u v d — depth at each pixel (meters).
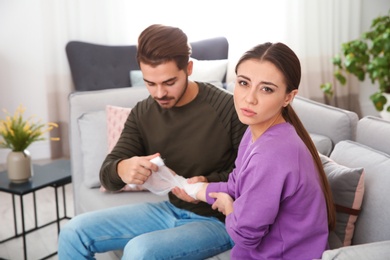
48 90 4.16
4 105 4.16
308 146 1.31
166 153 1.64
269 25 4.74
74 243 1.56
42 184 2.26
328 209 1.31
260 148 1.22
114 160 1.59
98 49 4.05
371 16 5.10
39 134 2.35
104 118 2.29
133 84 3.94
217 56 4.09
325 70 4.94
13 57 4.11
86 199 2.18
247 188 1.24
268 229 1.25
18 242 2.61
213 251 1.48
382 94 3.87
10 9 4.02
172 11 4.48
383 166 1.48
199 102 1.60
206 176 1.57
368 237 1.44
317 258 1.24
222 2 4.58
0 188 2.22
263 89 1.20
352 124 1.88
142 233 1.61
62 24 4.13
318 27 4.82
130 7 4.35
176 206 1.68
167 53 1.42
